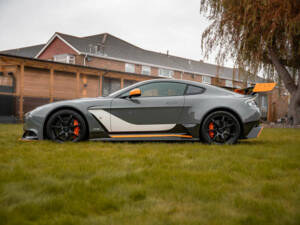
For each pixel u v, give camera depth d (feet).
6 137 17.29
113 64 75.61
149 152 11.42
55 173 7.69
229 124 14.35
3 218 4.55
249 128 14.43
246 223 4.45
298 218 4.58
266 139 18.58
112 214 4.85
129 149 12.23
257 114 14.61
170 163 9.33
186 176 7.46
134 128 14.43
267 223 4.43
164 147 13.00
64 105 14.34
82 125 14.30
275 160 10.03
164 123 14.44
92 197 5.72
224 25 39.01
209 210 5.03
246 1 35.14
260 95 76.18
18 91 47.55
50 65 46.01
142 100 14.53
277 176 7.70
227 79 102.99
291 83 41.96
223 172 8.00
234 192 6.17
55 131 14.46
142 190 6.07
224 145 13.85
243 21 35.83
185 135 14.49
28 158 9.89
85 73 57.31
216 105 14.33
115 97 14.75
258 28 36.42
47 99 52.11
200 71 98.73
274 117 84.43
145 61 83.61
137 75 55.88
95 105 14.43
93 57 71.41
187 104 14.44
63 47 74.23
